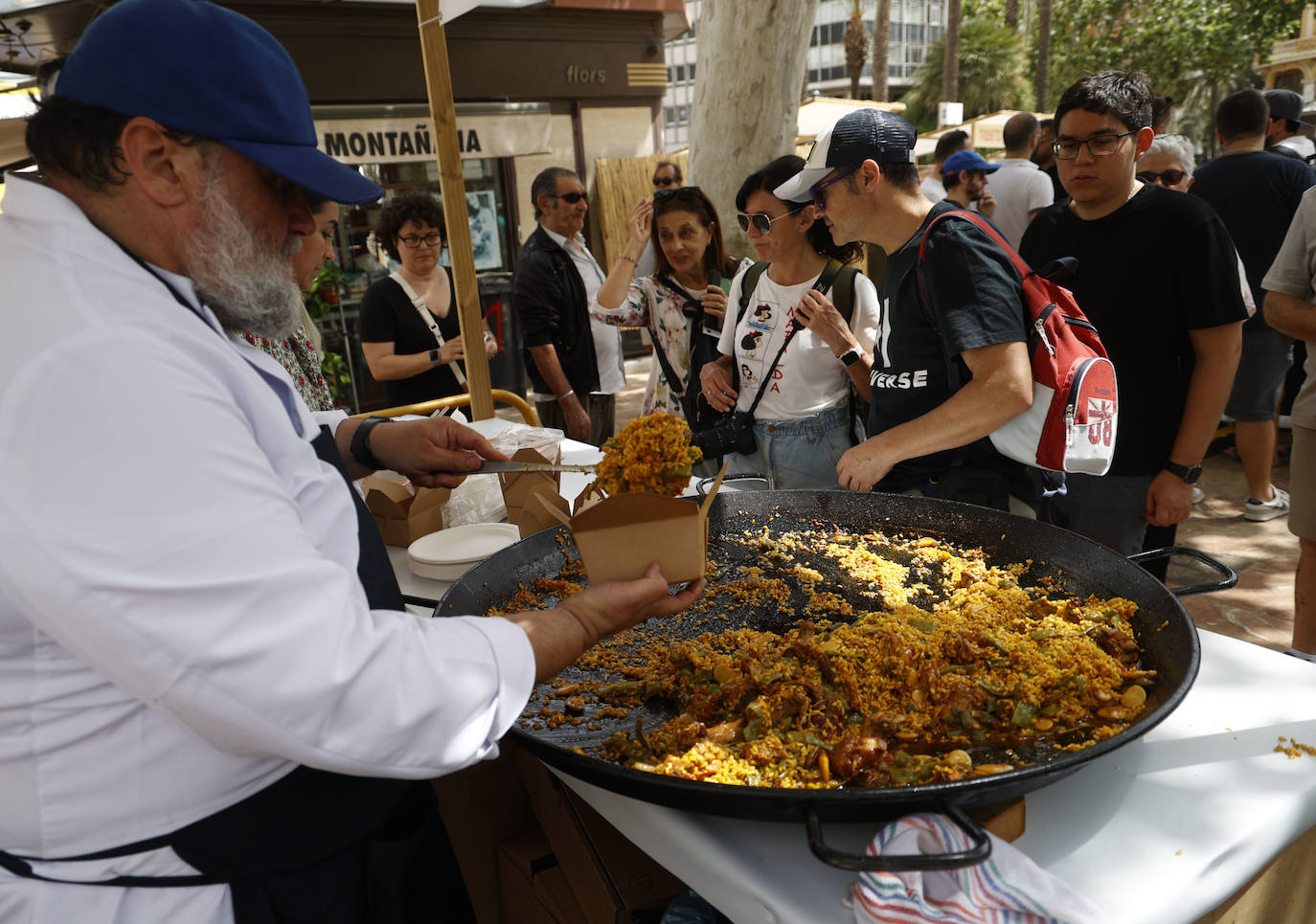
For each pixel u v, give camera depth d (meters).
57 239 0.90
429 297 4.08
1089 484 2.74
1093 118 2.47
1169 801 1.17
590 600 1.16
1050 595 1.70
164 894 1.01
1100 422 1.98
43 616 0.82
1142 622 1.51
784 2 5.80
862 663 1.46
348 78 7.75
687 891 1.42
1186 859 1.07
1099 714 1.32
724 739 1.29
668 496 1.26
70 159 0.93
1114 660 1.40
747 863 1.11
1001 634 1.52
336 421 1.86
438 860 1.28
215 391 0.90
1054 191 6.12
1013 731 1.31
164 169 0.93
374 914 1.18
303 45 7.47
